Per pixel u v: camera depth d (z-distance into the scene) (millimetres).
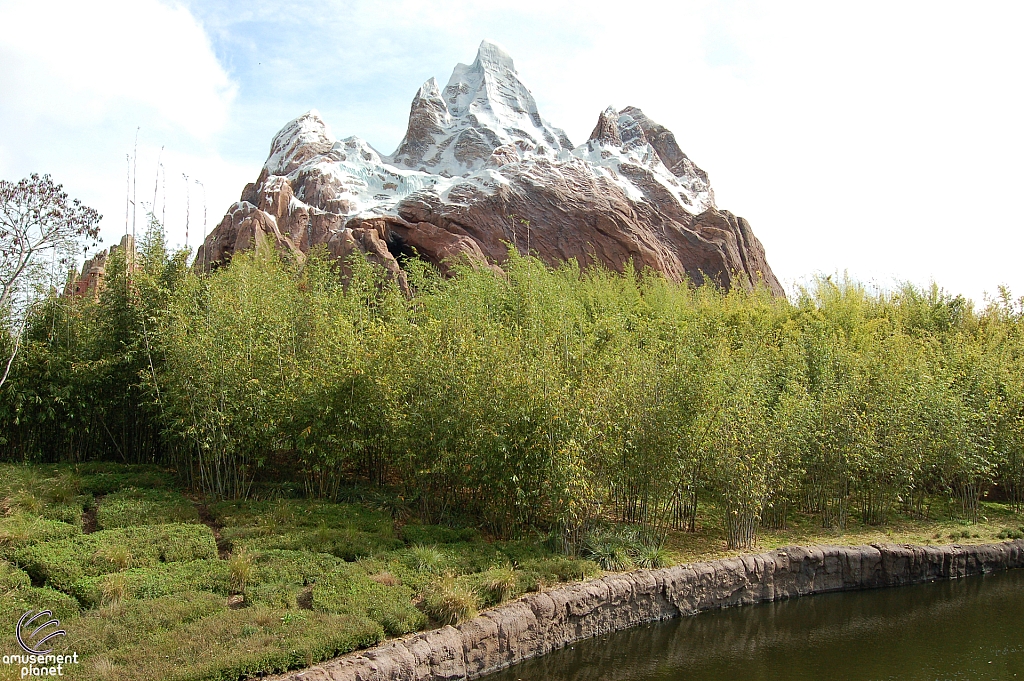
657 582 10336
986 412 14734
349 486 12516
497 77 46656
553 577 9719
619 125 43969
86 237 13023
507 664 8406
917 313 22328
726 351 14203
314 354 12375
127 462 13680
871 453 13055
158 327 12523
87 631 6746
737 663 9023
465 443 10758
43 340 13422
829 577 11859
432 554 9625
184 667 6289
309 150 37125
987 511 15820
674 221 33188
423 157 41688
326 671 6738
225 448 11195
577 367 11797
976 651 9492
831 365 15656
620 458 11422
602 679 8438
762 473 11859
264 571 8578
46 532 9055
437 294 16078
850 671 8812
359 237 26078
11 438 12953
